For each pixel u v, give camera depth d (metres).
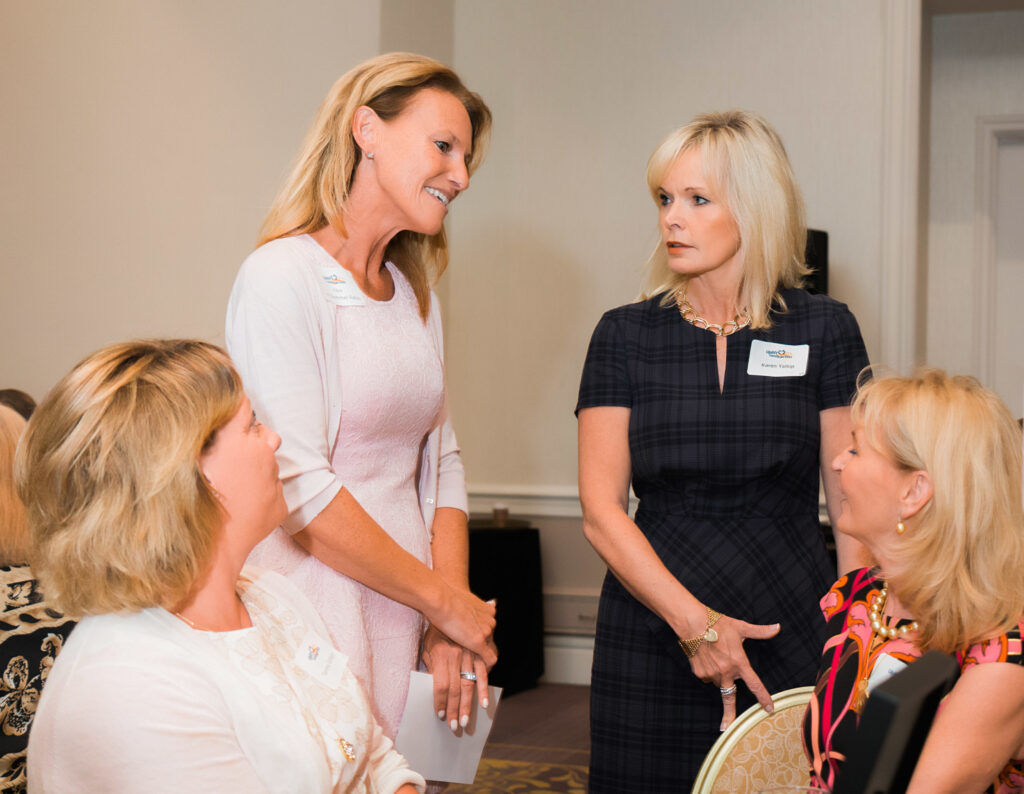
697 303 1.96
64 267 3.62
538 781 3.64
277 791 1.11
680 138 1.90
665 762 1.86
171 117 3.89
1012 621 1.21
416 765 1.69
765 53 4.97
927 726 0.73
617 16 5.20
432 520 1.87
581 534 5.25
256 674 1.14
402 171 1.61
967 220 5.16
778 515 1.87
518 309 5.35
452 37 5.38
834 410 1.88
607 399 1.96
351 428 1.61
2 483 1.49
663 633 1.85
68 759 1.02
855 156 4.83
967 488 1.23
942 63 5.18
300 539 1.54
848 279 4.83
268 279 1.54
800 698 1.61
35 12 3.60
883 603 1.41
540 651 5.09
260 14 4.12
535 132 5.32
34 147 3.58
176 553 1.07
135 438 1.06
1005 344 5.18
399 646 1.67
